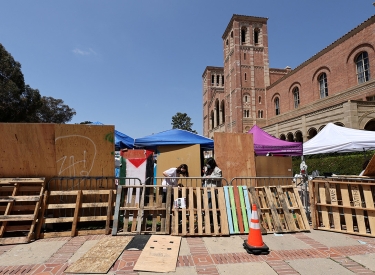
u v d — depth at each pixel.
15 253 4.18
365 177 5.73
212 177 6.30
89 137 5.94
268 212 5.77
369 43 21.16
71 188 5.88
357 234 5.25
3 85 22.86
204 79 65.38
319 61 27.81
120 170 7.70
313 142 9.23
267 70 42.03
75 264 3.66
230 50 44.16
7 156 5.63
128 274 3.41
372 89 20.67
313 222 5.85
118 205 5.50
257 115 40.56
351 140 7.98
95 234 5.30
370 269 3.59
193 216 5.42
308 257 4.04
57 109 43.75
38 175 5.82
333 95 25.22
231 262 3.84
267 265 3.73
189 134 8.78
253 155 8.19
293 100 33.28
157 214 5.54
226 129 45.25
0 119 23.66
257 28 43.34
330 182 5.81
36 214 5.09
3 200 5.15
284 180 8.70
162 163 8.56
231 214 5.57
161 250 4.24
